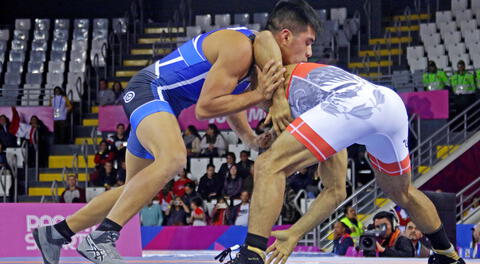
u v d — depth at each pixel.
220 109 4.23
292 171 4.02
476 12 22.33
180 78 4.66
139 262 5.69
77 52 23.44
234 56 4.26
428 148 15.01
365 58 21.00
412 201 4.66
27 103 19.59
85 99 21.47
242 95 4.24
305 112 4.11
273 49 4.22
